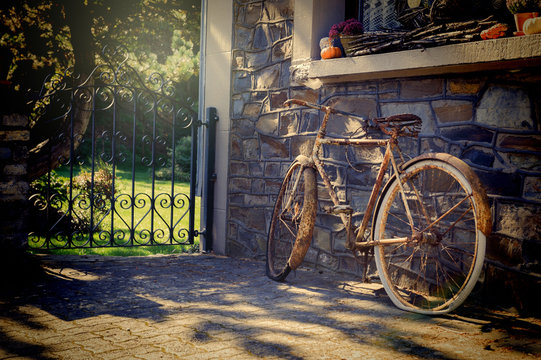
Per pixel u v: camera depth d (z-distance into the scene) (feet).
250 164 14.34
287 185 12.45
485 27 9.02
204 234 15.37
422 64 9.58
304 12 12.64
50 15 26.45
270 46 13.71
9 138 11.00
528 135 8.74
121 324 7.86
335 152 12.13
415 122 9.06
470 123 9.57
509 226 8.95
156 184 46.65
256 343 7.04
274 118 13.64
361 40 11.00
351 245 10.12
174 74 28.27
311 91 12.73
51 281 10.73
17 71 26.86
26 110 11.49
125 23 28.66
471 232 9.44
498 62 8.55
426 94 10.32
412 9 11.07
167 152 58.54
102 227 21.98
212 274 12.03
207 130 15.15
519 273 8.75
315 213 10.83
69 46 27.99
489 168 9.26
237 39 14.66
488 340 7.30
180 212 29.50
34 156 20.04
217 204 15.25
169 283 10.93
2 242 10.91
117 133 14.16
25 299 9.25
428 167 8.81
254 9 14.15
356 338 7.34
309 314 8.62
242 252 14.60
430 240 8.58
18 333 7.34
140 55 29.09
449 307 8.30
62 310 8.59
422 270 10.30
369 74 10.77
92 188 13.79
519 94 8.86
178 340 7.13
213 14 15.30
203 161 15.67
